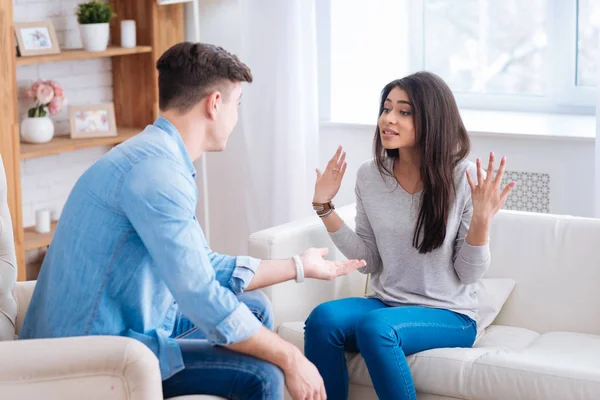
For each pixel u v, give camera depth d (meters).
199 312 2.10
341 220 2.99
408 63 4.73
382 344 2.60
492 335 2.95
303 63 4.40
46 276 2.23
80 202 2.16
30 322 2.27
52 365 1.91
